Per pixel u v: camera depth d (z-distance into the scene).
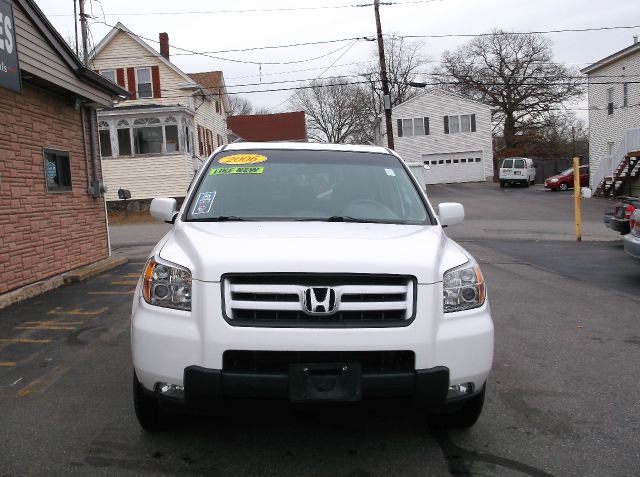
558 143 53.91
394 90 60.91
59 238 9.40
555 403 4.29
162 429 3.74
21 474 3.19
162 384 3.20
